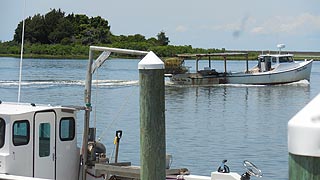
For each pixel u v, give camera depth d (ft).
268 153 88.22
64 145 32.04
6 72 248.11
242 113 140.67
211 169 76.69
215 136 105.29
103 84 200.03
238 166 79.15
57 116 31.48
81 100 147.95
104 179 32.96
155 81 19.75
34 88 175.94
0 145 29.78
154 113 19.86
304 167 8.14
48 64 318.45
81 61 357.00
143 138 20.03
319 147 8.03
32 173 30.40
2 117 29.68
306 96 178.60
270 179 69.97
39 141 30.71
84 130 33.24
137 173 31.14
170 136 104.47
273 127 118.21
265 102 163.84
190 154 87.15
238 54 216.13
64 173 32.14
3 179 28.55
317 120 8.09
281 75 211.00
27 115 29.99
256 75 210.38
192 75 210.18
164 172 20.18
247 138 103.50
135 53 33.40
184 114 136.46
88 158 33.22
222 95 180.86
